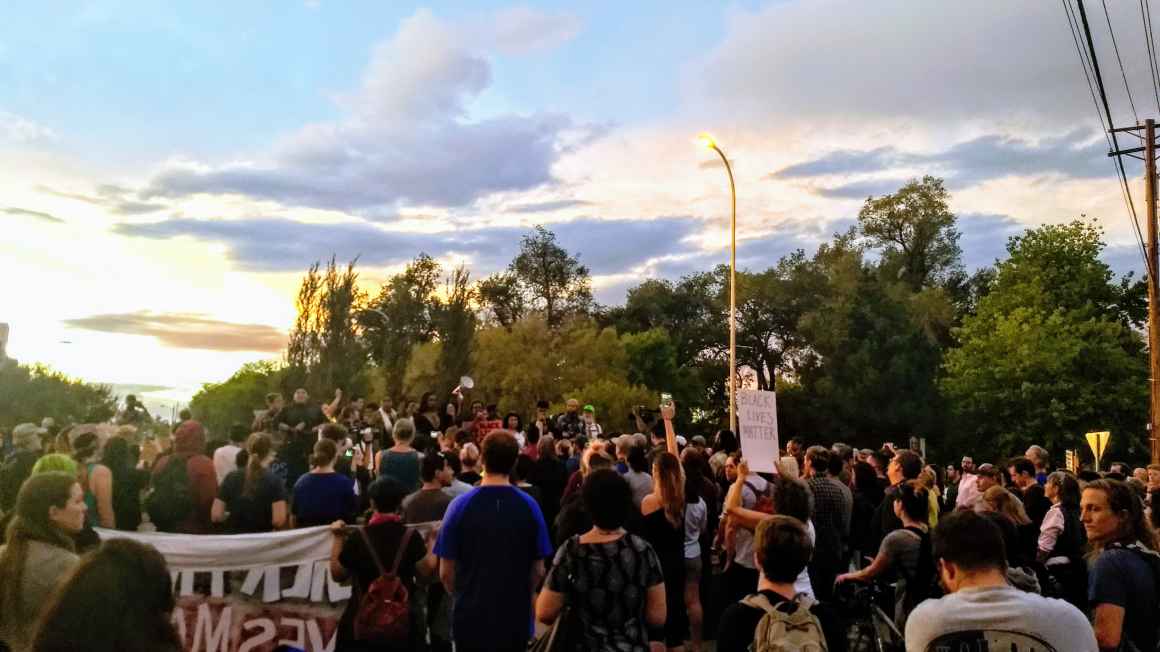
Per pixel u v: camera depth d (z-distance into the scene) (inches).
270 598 285.1
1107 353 1819.6
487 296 2866.6
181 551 283.1
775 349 2667.3
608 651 173.9
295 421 538.6
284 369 1430.9
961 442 2133.4
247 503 317.4
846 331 2279.8
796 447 571.2
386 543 208.5
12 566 169.9
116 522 345.4
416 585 215.8
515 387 2231.8
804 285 2568.9
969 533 128.9
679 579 298.4
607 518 181.6
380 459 347.3
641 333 2669.8
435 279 2187.5
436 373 1665.8
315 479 306.7
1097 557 174.6
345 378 1402.6
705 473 398.9
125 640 111.3
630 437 371.6
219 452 427.8
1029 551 299.6
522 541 206.1
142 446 469.4
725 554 362.9
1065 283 2017.7
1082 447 1798.7
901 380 2193.7
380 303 2135.8
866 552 412.5
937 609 126.5
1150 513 223.5
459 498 209.9
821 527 348.2
